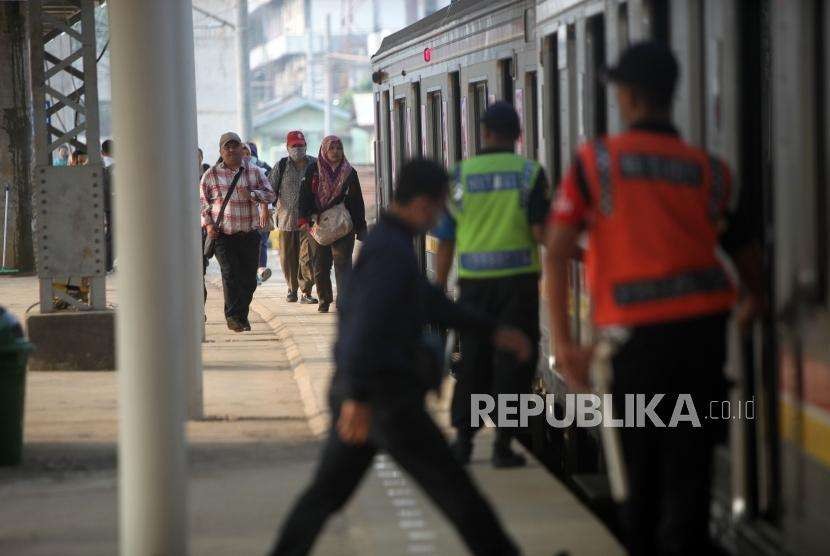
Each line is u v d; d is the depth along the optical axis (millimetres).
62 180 43750
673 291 16344
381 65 63000
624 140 16641
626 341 16422
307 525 18578
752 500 19188
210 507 26141
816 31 16297
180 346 20391
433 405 35969
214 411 37406
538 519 24094
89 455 31344
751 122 18875
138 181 20547
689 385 16547
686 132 20875
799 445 17188
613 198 16484
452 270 44125
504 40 38750
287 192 67000
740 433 19219
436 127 50531
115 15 21000
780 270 17562
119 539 23906
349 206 58812
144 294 20188
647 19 22609
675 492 16875
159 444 20078
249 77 140750
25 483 28562
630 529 17531
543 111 32469
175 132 20938
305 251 66938
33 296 72188
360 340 17375
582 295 27094
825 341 16203
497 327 18719
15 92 89625
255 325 59188
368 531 23750
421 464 18016
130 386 20125
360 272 17922
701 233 16547
